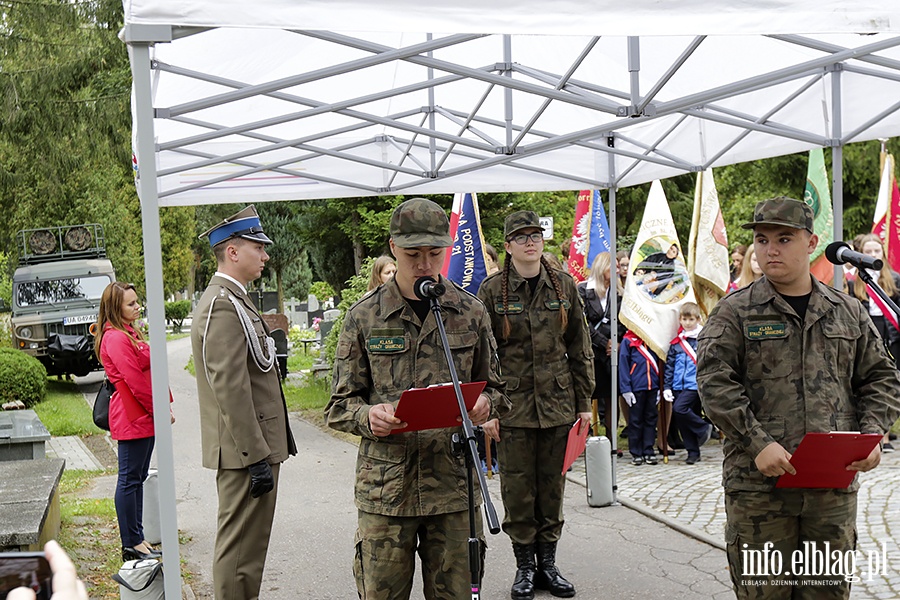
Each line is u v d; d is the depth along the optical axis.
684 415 9.02
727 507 3.84
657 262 9.06
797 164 19.53
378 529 3.81
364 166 8.05
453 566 3.83
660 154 7.41
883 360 3.80
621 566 5.90
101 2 17.41
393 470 3.80
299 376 18.70
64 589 0.97
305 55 6.02
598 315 9.36
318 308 27.91
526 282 5.42
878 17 3.31
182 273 41.28
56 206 20.97
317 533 7.04
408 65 6.43
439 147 7.50
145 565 4.59
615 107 4.49
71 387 18.41
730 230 20.53
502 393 4.08
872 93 6.00
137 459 6.10
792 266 3.69
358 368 3.90
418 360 3.86
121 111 17.77
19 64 17.70
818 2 3.29
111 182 26.91
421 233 3.78
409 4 3.21
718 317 3.80
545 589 5.48
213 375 4.40
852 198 20.22
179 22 3.16
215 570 4.54
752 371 3.75
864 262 3.77
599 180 7.86
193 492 8.56
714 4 3.29
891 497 7.15
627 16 3.28
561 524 5.50
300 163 7.96
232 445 4.48
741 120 6.27
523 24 3.25
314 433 11.98
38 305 18.08
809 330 3.72
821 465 3.45
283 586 5.79
